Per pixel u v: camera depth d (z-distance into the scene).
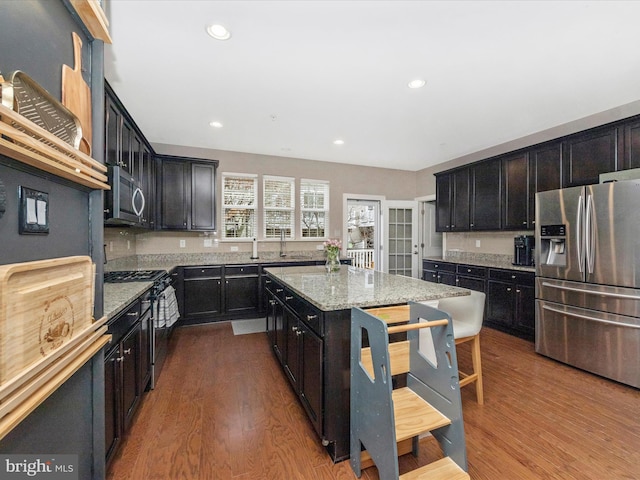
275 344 2.85
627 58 2.19
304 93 2.72
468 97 2.80
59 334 0.83
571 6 1.68
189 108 3.03
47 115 0.83
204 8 1.69
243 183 4.71
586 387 2.37
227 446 1.71
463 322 2.20
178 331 3.74
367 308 1.69
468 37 1.95
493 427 1.87
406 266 5.73
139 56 2.15
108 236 3.03
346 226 5.36
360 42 2.01
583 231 2.66
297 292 2.00
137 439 1.76
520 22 1.81
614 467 1.54
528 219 3.55
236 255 4.65
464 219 4.45
